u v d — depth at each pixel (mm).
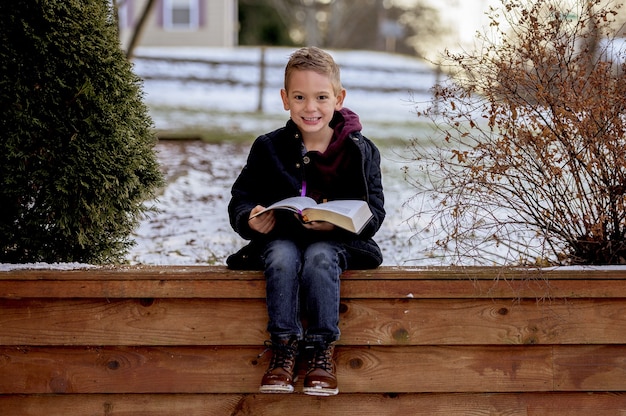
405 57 22422
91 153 2764
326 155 2682
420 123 12852
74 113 2770
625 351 2658
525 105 2770
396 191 6629
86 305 2600
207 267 2736
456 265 2707
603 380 2654
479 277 2592
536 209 2811
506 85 2775
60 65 2752
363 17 37719
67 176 2738
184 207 6086
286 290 2498
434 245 4566
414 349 2637
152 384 2625
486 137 2916
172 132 10781
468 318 2623
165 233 5176
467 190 2885
